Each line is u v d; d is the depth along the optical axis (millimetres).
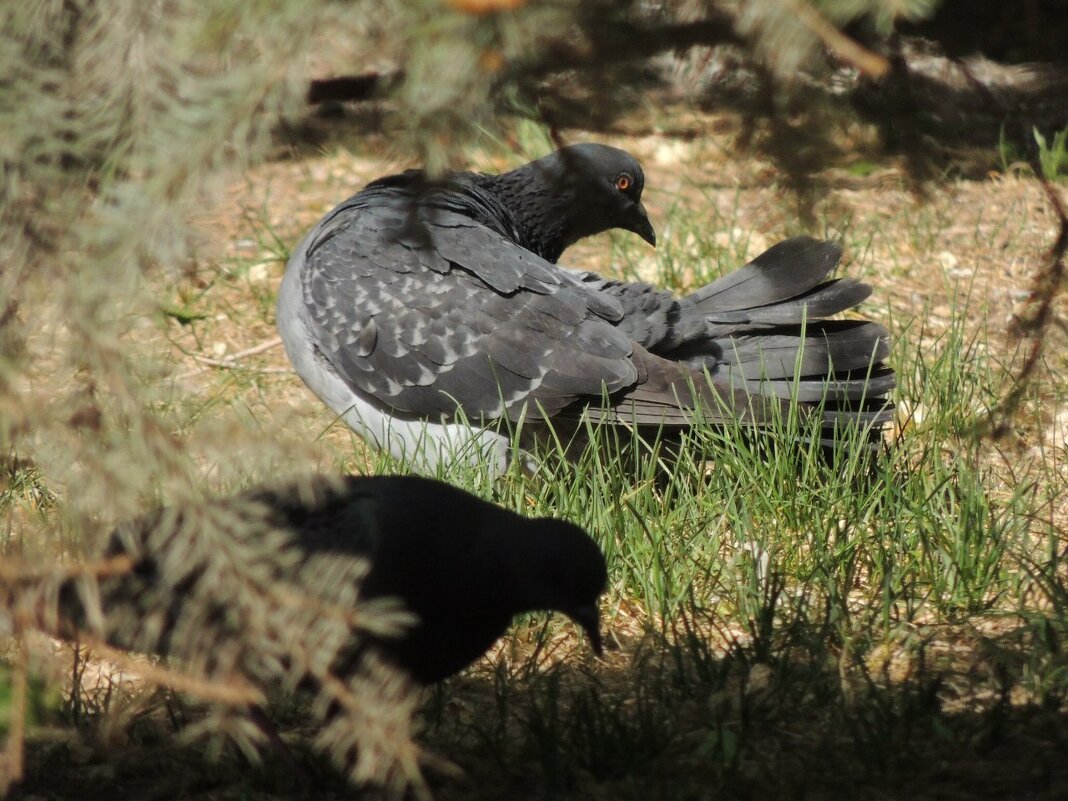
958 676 7246
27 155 4211
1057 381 11711
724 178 17922
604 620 8234
